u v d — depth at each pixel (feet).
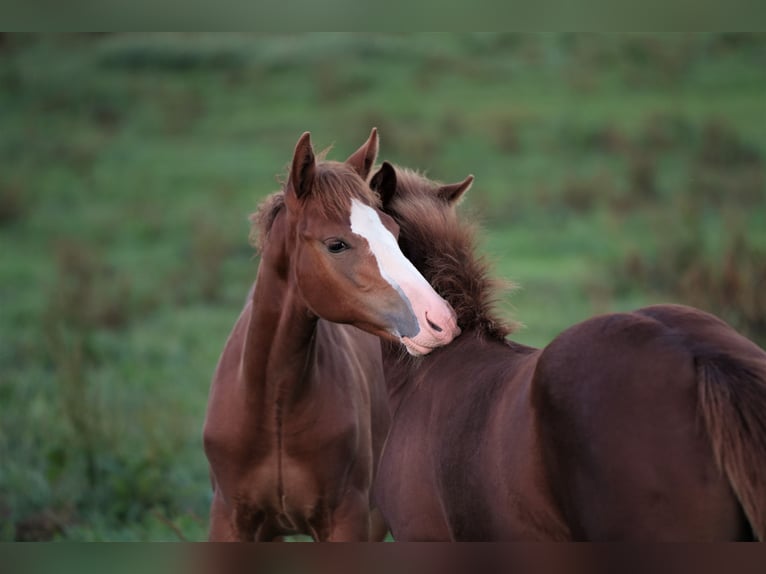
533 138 87.71
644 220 64.95
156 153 92.89
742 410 11.34
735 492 11.32
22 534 27.32
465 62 109.60
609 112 93.56
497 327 17.70
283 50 118.01
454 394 16.52
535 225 66.59
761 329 38.06
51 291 54.49
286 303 18.12
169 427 33.91
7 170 90.43
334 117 96.27
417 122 92.32
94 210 79.51
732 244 42.22
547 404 12.96
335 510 20.24
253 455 19.53
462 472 15.06
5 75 119.24
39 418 34.27
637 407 11.96
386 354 19.45
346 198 16.79
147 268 63.87
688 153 82.12
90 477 30.09
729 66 104.99
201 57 119.96
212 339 48.16
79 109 109.19
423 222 18.58
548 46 112.57
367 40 117.50
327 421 19.56
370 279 16.34
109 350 45.27
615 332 12.76
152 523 27.50
